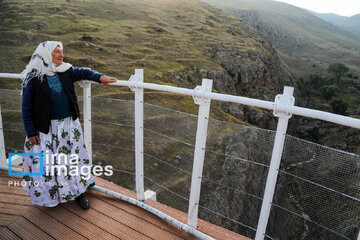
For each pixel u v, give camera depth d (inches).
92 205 103.5
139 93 95.9
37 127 91.4
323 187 62.8
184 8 2534.5
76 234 88.4
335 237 61.4
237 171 79.0
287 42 6003.9
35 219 95.2
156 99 773.9
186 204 121.4
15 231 89.6
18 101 137.7
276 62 2406.5
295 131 1782.7
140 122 98.6
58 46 89.7
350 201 58.5
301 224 67.1
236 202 80.7
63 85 92.5
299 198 67.3
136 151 102.3
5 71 882.1
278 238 72.2
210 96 76.2
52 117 93.3
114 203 105.3
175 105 758.5
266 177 73.4
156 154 104.5
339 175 60.2
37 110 89.7
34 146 94.0
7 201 105.3
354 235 57.9
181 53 1400.1
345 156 59.4
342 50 5757.9
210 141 84.7
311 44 6181.1
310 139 1781.5
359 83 3777.1
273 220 73.0
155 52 1330.0
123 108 111.3
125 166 115.6
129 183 121.1
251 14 6250.0
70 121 97.5
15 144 145.1
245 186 77.7
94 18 1721.2
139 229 90.8
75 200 105.8
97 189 112.3
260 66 1576.0
